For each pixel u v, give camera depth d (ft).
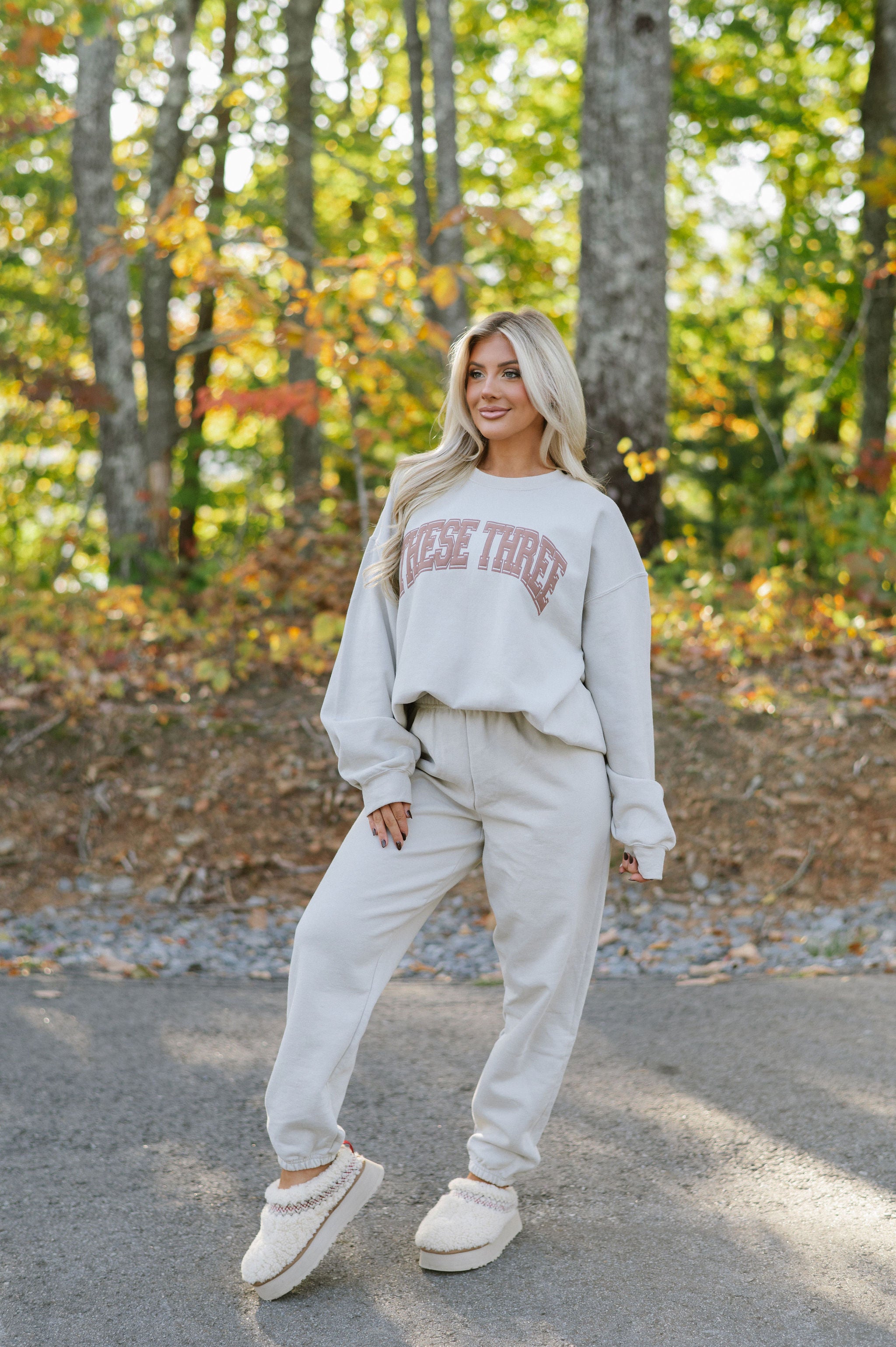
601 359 23.80
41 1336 6.82
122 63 34.09
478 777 7.34
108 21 25.36
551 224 48.42
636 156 23.41
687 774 18.39
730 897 16.66
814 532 26.76
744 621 22.07
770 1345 6.72
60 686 20.03
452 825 7.52
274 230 35.58
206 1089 10.43
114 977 13.76
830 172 48.32
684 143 46.73
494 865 7.54
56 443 37.93
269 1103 7.23
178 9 31.27
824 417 38.32
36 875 17.07
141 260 33.19
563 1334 6.82
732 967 14.10
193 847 17.65
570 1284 7.38
